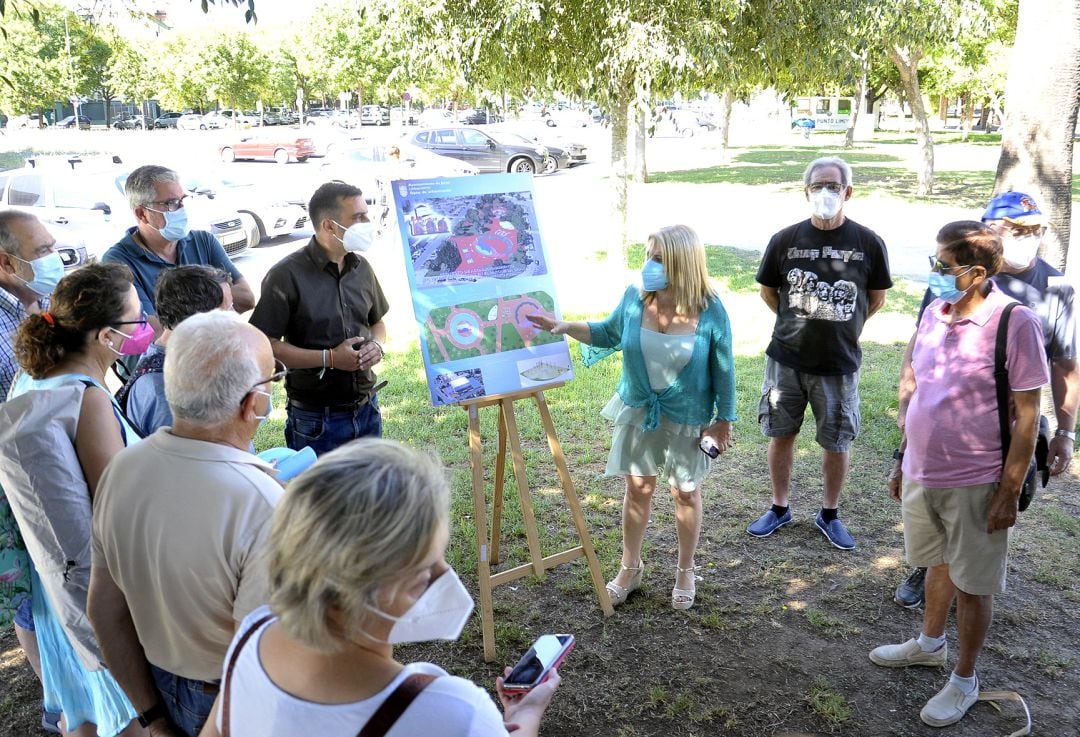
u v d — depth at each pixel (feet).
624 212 32.09
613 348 12.53
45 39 100.99
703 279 11.30
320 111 201.16
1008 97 17.19
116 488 5.64
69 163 34.71
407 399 21.50
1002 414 9.22
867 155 92.84
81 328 7.18
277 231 42.27
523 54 25.67
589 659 11.35
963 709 10.07
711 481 16.93
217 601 5.45
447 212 11.73
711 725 10.12
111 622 6.10
